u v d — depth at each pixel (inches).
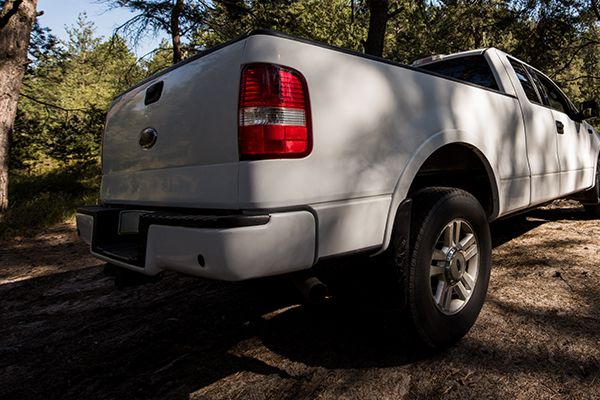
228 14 559.2
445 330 75.9
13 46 285.7
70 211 299.3
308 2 820.6
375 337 86.8
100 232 85.4
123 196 89.0
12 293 140.2
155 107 76.9
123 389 74.9
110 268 81.0
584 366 70.6
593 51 725.9
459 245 82.0
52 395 74.5
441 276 79.5
